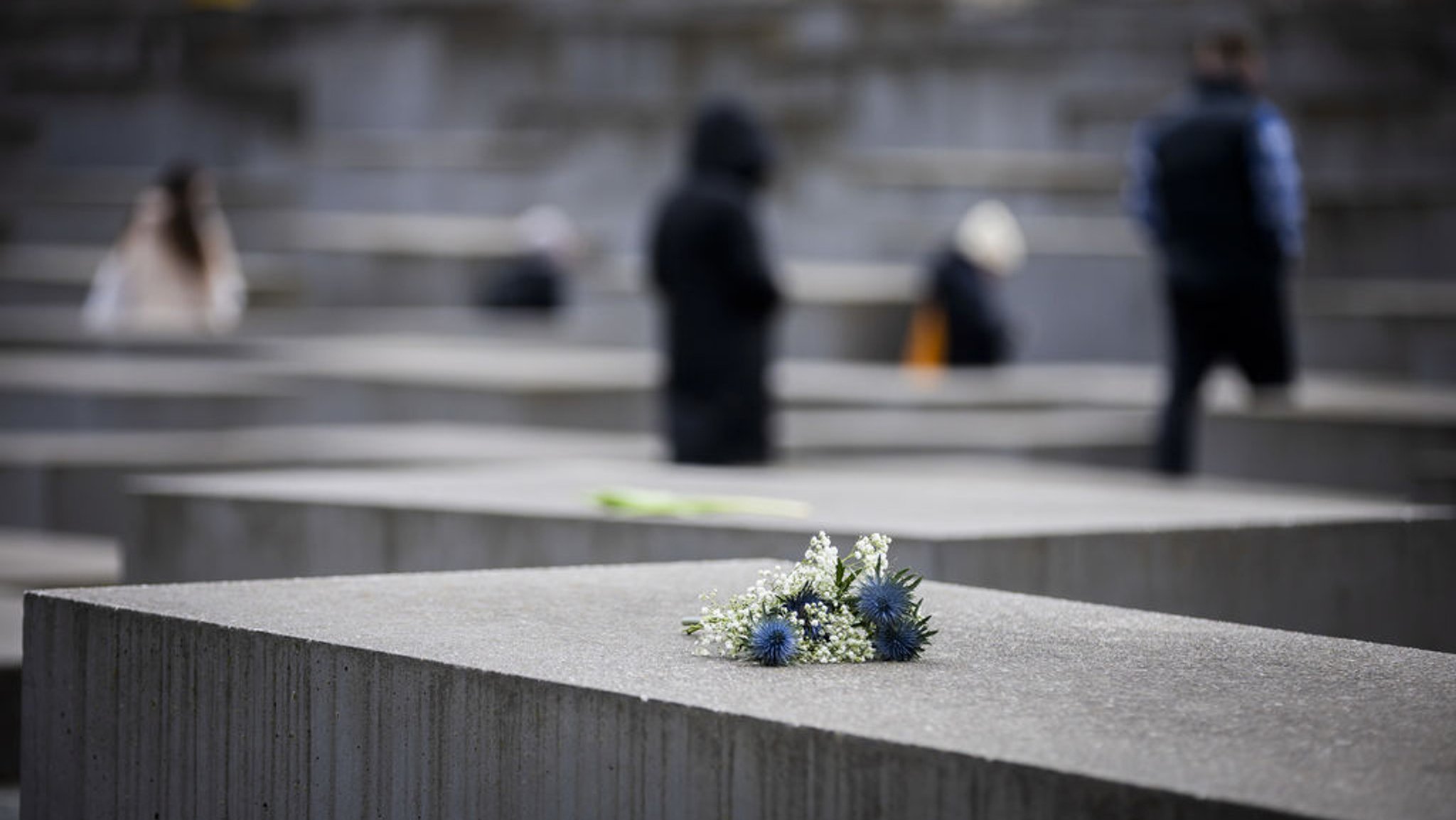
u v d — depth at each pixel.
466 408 18.55
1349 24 26.56
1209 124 14.16
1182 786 3.37
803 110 26.53
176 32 29.78
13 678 7.75
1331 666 4.45
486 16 28.48
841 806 3.71
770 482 9.69
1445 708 4.00
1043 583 7.14
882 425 18.70
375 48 28.86
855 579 4.53
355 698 4.46
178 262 21.98
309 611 4.98
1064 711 3.93
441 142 28.56
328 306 26.20
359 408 18.97
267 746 4.62
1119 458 18.11
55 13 30.53
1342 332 21.09
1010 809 3.51
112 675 4.97
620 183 27.48
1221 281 14.25
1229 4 26.91
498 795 4.21
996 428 18.53
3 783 7.69
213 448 15.83
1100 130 26.67
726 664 4.38
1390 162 25.86
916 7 27.53
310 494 8.68
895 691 4.10
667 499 8.05
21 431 18.27
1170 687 4.18
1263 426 14.95
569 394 18.39
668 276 13.41
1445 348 18.75
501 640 4.63
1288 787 3.37
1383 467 14.64
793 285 24.23
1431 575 7.87
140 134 29.20
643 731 3.98
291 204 28.45
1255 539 7.54
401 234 27.20
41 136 29.36
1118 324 24.83
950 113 26.86
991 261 22.39
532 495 8.68
